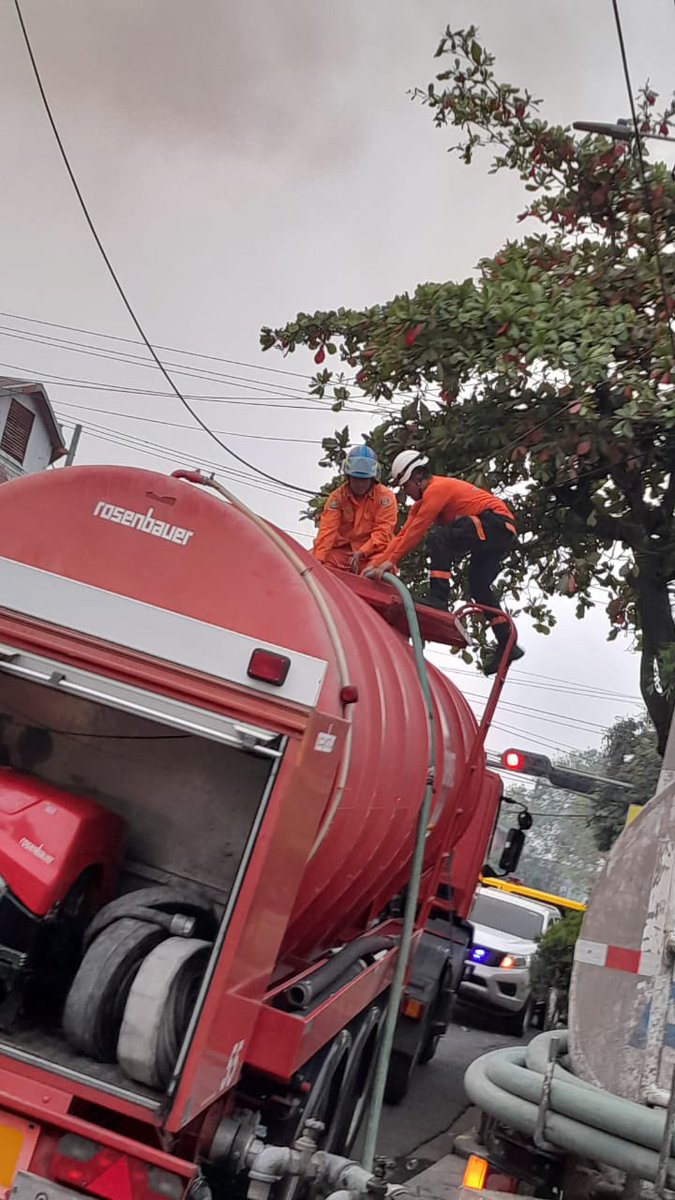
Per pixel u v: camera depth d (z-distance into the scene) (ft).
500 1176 16.10
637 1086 15.16
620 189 39.96
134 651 16.25
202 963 15.48
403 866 23.63
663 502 41.70
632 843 15.78
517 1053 17.76
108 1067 15.11
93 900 17.01
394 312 36.40
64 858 15.52
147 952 15.51
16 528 17.22
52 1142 14.44
